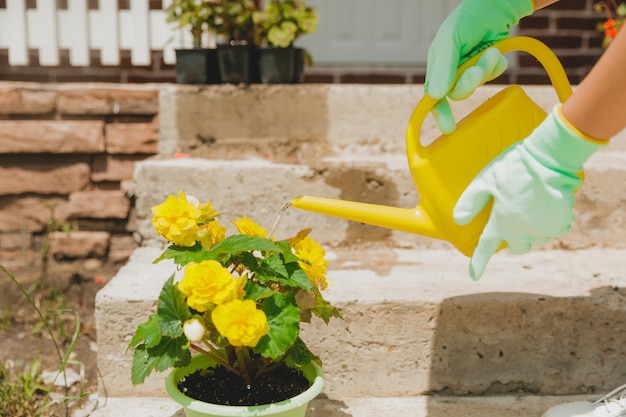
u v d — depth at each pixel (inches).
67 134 98.7
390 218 49.4
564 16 137.9
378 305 63.2
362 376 64.2
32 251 101.6
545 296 64.2
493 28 47.1
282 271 48.2
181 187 82.3
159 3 123.5
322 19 151.9
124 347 63.6
